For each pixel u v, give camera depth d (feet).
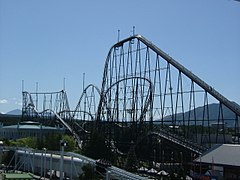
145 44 314.76
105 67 358.02
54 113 526.57
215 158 236.63
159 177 250.37
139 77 326.85
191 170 245.45
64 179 262.88
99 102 366.84
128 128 336.90
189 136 311.88
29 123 557.74
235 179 218.79
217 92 271.08
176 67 288.51
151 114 318.86
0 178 245.86
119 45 344.49
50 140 379.14
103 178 202.28
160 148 299.38
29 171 306.76
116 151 328.29
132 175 169.17
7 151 337.93
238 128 302.66
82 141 412.77
